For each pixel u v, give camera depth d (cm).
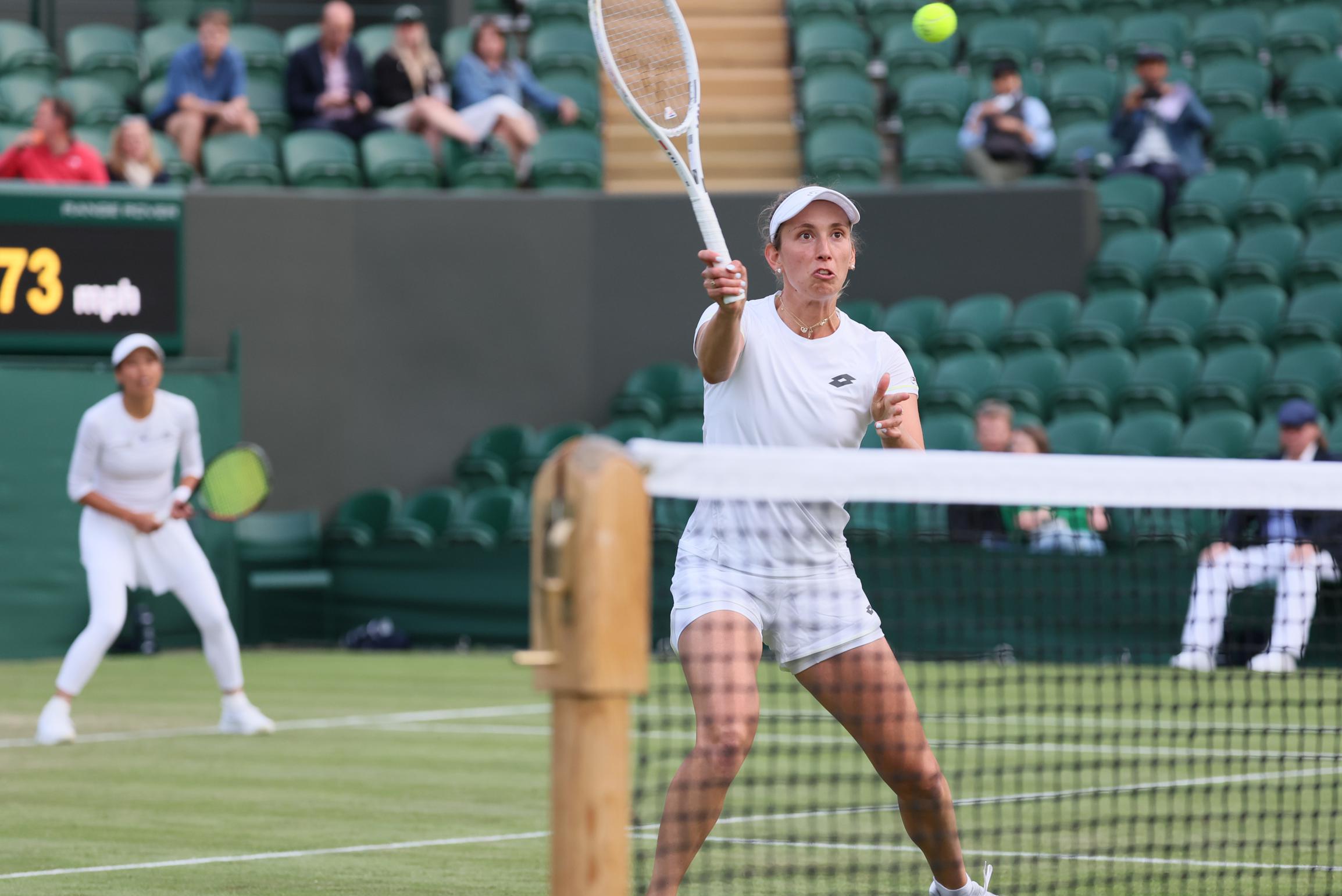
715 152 4138
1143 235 3394
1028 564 2439
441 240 3550
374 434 3506
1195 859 1173
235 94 3800
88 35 4169
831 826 1309
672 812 819
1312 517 2089
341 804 1435
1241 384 2984
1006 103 3662
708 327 860
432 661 2911
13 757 1736
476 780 1573
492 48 3881
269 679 2600
